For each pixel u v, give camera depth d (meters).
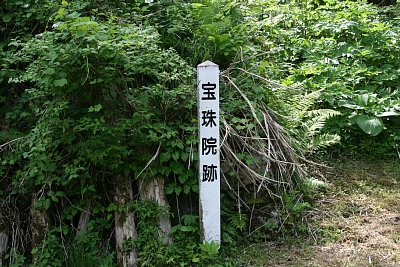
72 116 4.19
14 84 4.82
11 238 4.25
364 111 5.60
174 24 4.90
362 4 7.50
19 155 4.26
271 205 4.55
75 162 4.03
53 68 3.78
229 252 4.15
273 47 5.84
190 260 3.95
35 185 4.28
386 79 6.00
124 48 4.12
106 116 4.14
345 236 4.32
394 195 4.91
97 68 3.92
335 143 5.41
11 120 4.73
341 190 4.98
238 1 5.63
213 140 3.99
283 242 4.31
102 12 4.86
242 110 4.68
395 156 5.60
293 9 6.82
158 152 4.21
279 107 5.02
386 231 4.36
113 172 4.21
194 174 4.32
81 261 3.96
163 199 4.23
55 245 4.05
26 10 4.80
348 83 5.93
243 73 4.87
